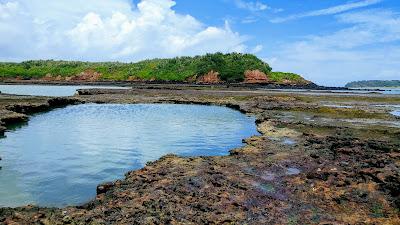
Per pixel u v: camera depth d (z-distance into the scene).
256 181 13.89
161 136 26.78
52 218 10.31
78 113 41.28
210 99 57.44
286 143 21.28
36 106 41.69
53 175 16.62
